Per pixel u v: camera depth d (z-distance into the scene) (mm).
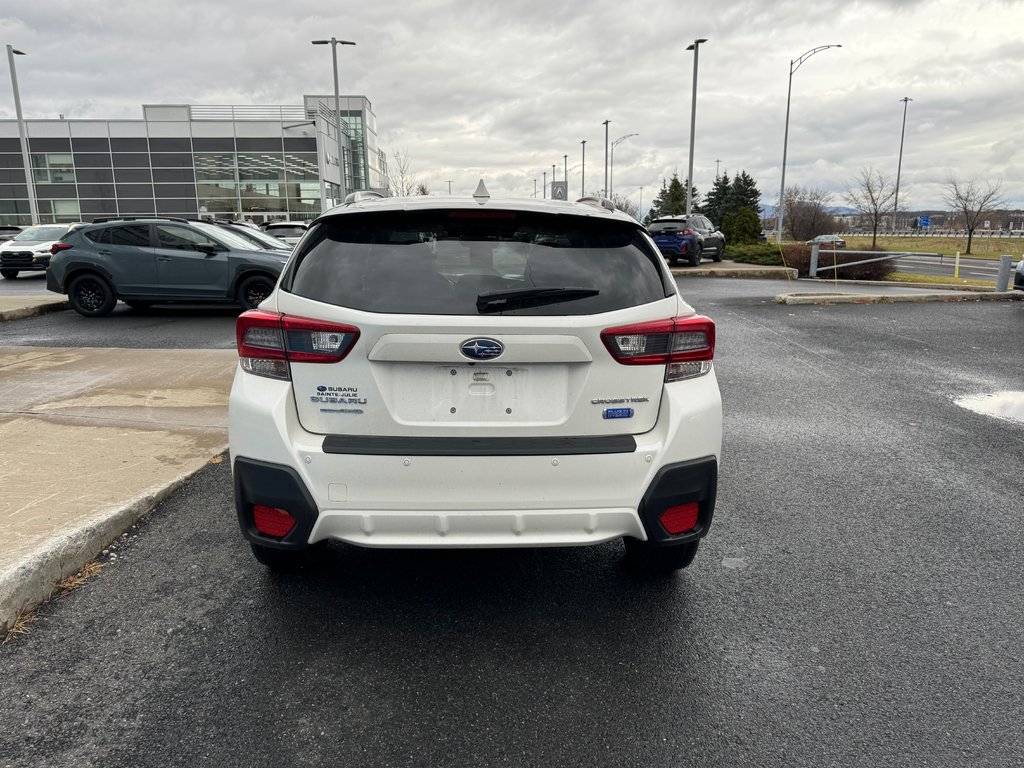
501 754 2203
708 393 2777
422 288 2562
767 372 7867
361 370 2537
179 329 10375
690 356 2742
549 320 2525
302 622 2898
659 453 2664
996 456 5094
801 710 2422
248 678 2539
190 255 11430
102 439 4883
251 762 2148
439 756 2189
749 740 2279
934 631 2906
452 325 2475
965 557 3557
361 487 2555
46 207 42125
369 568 3367
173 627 2840
